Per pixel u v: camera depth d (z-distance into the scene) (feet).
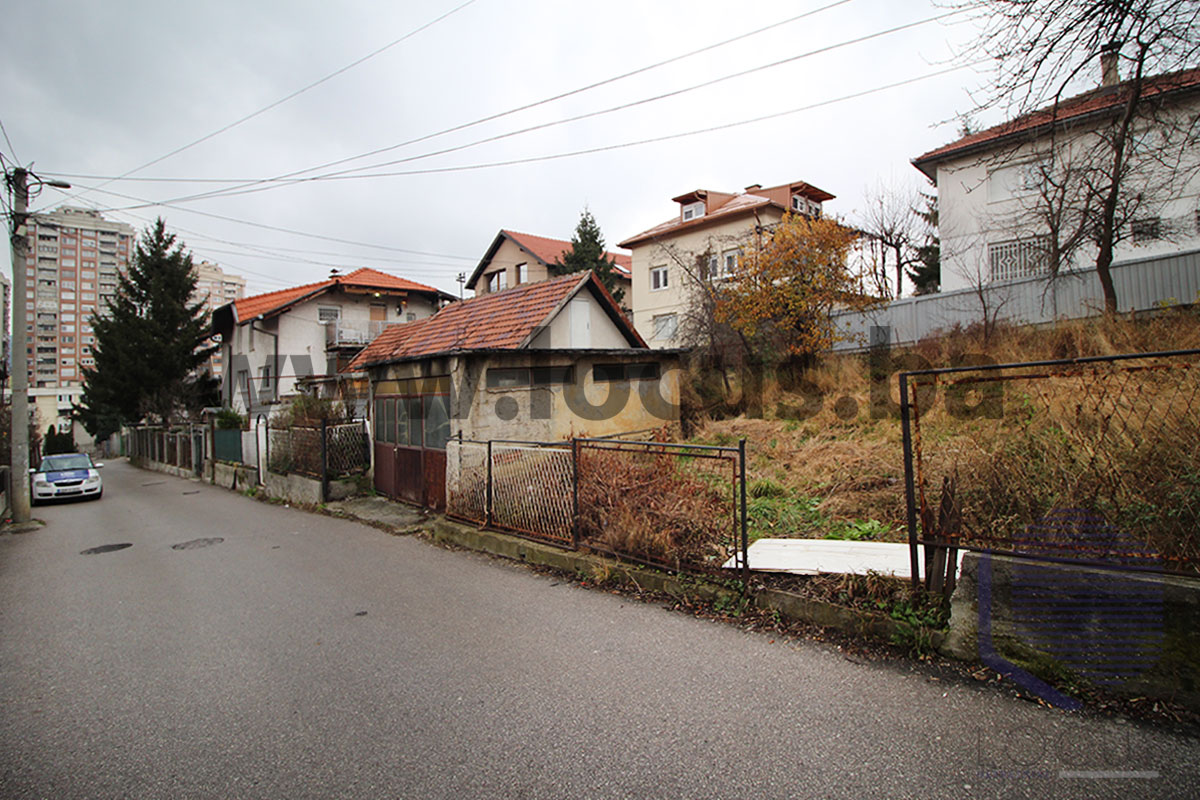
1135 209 32.78
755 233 53.36
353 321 102.42
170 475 78.95
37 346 265.34
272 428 47.75
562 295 35.96
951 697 10.10
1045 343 32.65
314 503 38.27
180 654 14.33
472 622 15.34
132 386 102.42
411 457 33.76
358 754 9.48
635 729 9.75
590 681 11.59
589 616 15.20
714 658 12.25
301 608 17.40
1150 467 11.44
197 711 11.29
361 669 12.82
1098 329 29.19
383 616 16.24
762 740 9.21
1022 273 53.11
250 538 29.55
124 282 106.22
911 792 7.87
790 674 11.30
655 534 16.92
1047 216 35.27
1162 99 21.53
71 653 14.83
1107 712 9.38
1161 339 25.85
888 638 11.98
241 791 8.68
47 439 132.46
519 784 8.47
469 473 25.11
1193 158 32.60
